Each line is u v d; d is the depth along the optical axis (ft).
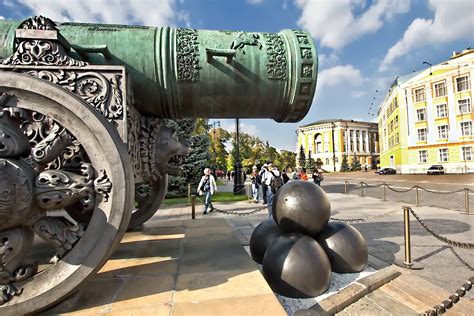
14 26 6.87
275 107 8.39
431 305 7.40
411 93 100.78
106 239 5.18
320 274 7.54
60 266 5.04
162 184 10.66
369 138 198.59
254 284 5.87
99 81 6.07
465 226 16.99
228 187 64.95
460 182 55.42
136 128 7.47
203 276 6.33
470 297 8.08
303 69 7.84
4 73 5.16
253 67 7.75
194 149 39.11
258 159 131.13
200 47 7.68
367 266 9.89
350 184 61.93
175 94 7.66
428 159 96.12
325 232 9.21
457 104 88.28
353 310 7.23
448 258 11.30
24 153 5.32
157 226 11.57
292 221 8.51
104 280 6.19
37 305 4.79
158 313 4.79
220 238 9.62
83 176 5.29
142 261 7.41
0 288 4.74
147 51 7.30
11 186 4.64
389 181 66.90
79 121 5.31
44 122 5.56
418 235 14.99
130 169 5.60
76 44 6.93
